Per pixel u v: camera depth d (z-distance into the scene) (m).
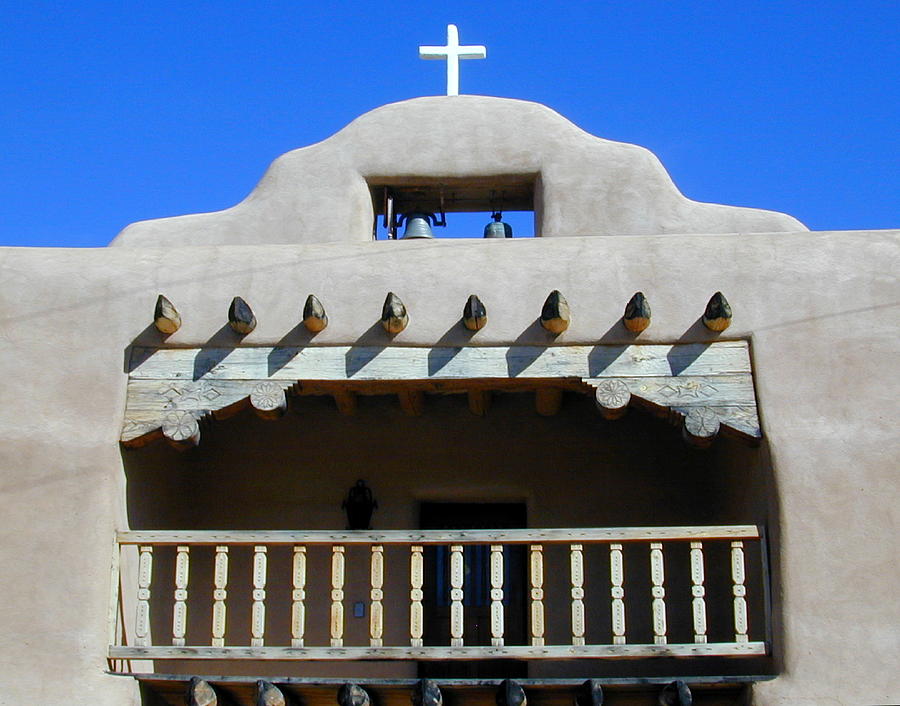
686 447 10.03
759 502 7.92
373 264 8.36
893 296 8.05
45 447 7.95
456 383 8.14
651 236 8.40
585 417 10.16
